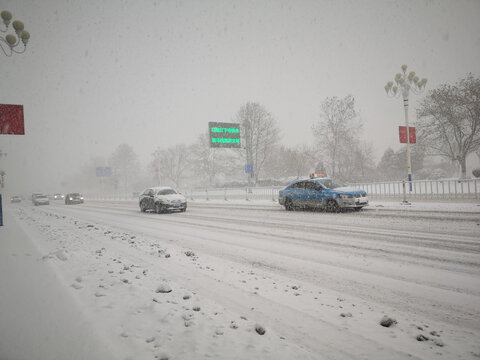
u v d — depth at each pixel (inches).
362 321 118.2
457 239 259.0
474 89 937.5
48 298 131.9
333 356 90.1
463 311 127.1
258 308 131.3
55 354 84.6
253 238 317.1
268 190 1037.2
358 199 491.8
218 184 1962.4
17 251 245.8
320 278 177.3
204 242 305.3
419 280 167.5
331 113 1433.3
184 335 99.1
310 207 538.3
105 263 202.7
